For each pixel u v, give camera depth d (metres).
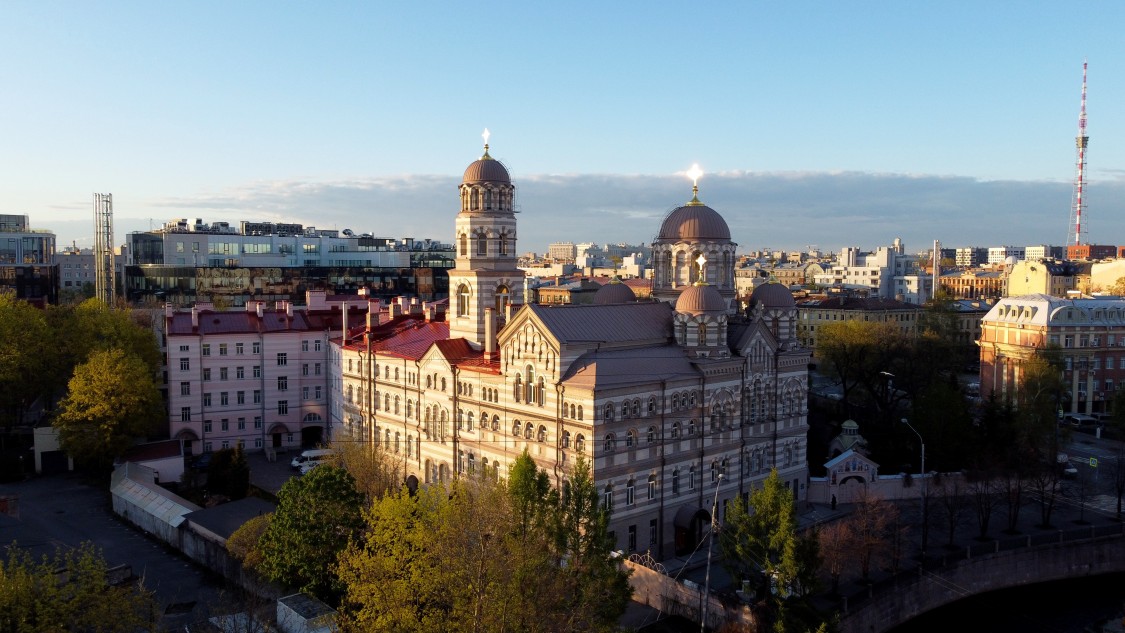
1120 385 141.25
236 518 81.38
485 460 88.31
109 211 192.00
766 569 62.97
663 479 81.81
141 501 88.62
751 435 90.56
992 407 108.06
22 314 119.19
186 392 116.38
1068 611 80.25
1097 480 107.75
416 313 124.50
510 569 52.16
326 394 125.06
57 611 48.06
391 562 53.69
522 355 82.75
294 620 60.34
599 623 52.75
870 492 97.25
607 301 98.62
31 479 104.56
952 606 78.75
